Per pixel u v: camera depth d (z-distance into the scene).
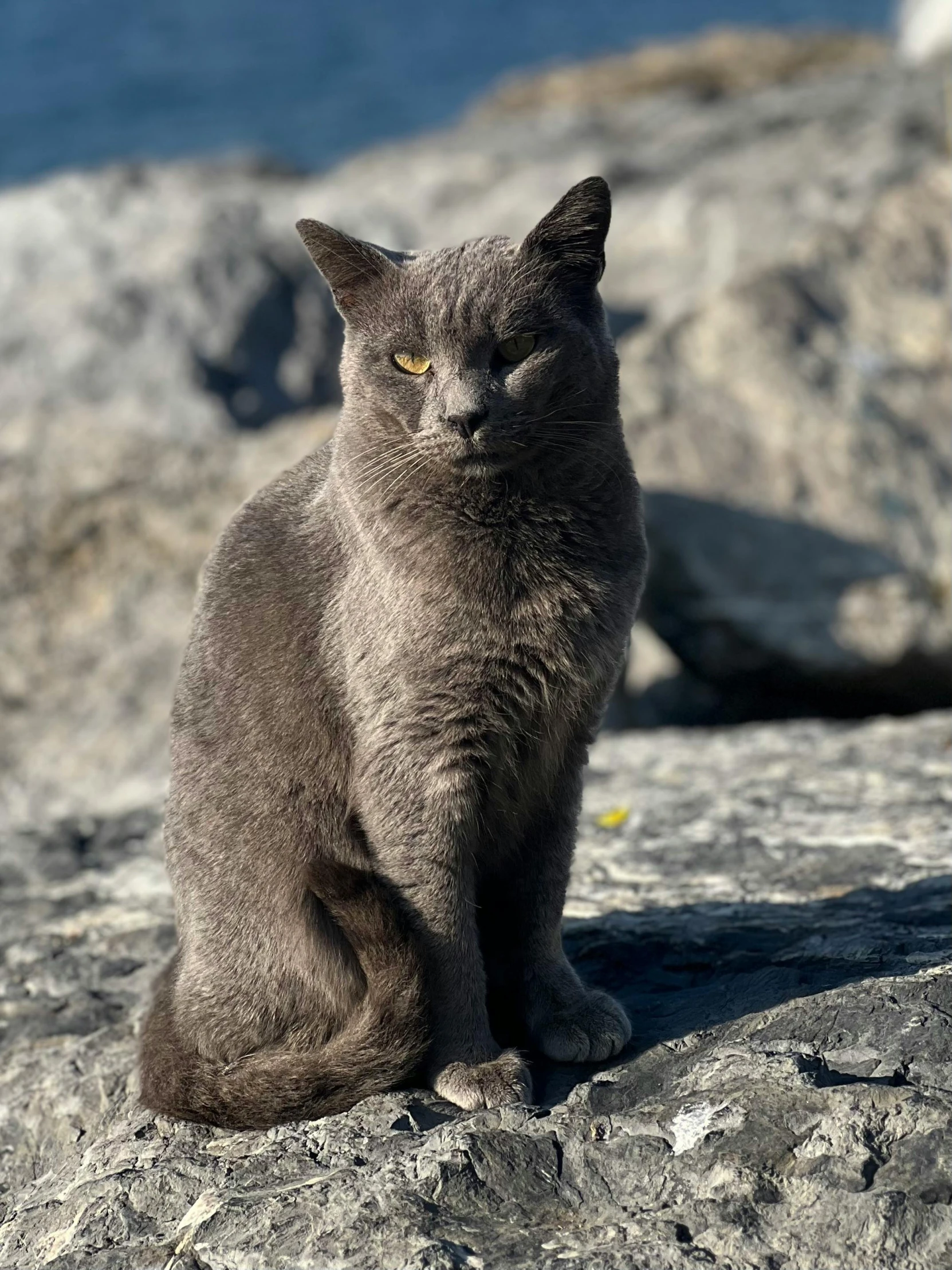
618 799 1.49
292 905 0.99
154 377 2.49
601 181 0.99
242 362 2.53
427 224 3.57
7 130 7.62
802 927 1.10
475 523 0.96
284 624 1.00
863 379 2.18
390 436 0.99
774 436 2.10
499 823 1.00
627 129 4.40
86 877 1.43
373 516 0.97
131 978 1.20
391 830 0.96
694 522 2.01
